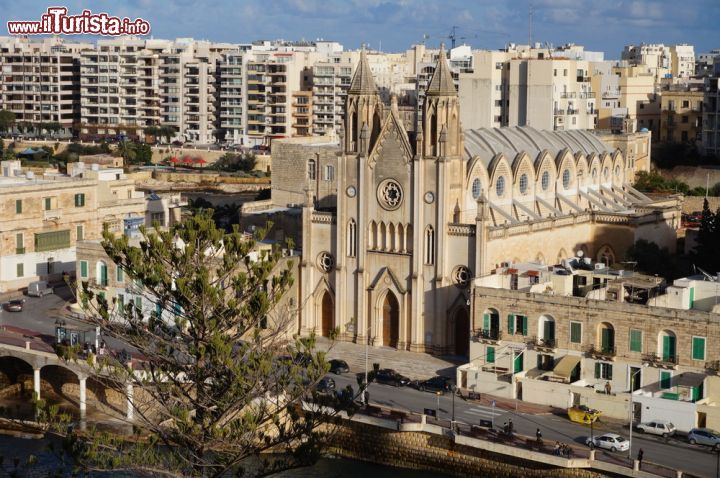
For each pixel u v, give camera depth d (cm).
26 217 19512
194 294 9569
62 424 9450
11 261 19362
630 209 19075
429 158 15712
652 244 17450
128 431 13775
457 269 15712
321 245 16588
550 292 14512
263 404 9594
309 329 16675
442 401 14012
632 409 12888
